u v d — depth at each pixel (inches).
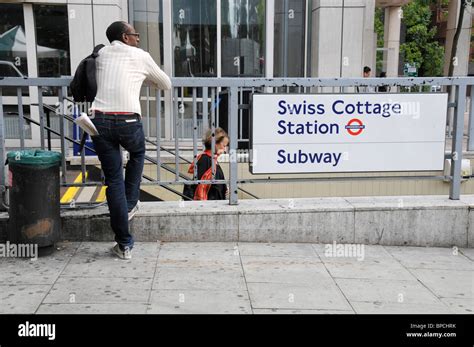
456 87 211.8
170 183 205.5
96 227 198.8
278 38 446.3
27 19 398.6
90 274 170.6
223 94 242.1
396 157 210.5
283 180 207.9
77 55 396.8
